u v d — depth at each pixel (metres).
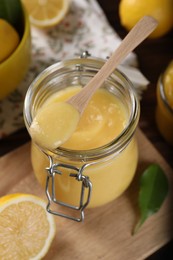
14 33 0.54
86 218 0.50
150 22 0.43
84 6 0.65
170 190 0.51
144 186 0.50
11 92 0.59
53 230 0.48
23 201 0.48
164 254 0.51
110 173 0.44
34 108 0.44
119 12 0.64
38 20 0.63
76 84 0.48
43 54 0.62
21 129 0.57
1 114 0.58
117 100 0.46
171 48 0.62
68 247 0.48
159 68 0.61
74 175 0.41
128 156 0.45
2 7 0.56
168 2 0.58
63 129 0.40
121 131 0.44
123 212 0.50
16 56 0.53
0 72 0.52
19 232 0.48
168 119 0.54
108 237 0.49
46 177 0.46
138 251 0.48
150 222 0.49
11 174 0.52
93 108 0.46
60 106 0.40
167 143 0.57
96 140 0.44
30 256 0.47
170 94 0.53
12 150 0.56
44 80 0.44
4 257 0.47
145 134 0.57
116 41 0.63
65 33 0.64
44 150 0.41
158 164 0.52
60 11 0.63
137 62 0.60
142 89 0.58
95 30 0.64
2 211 0.48
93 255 0.48
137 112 0.42
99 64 0.44
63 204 0.44
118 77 0.44
